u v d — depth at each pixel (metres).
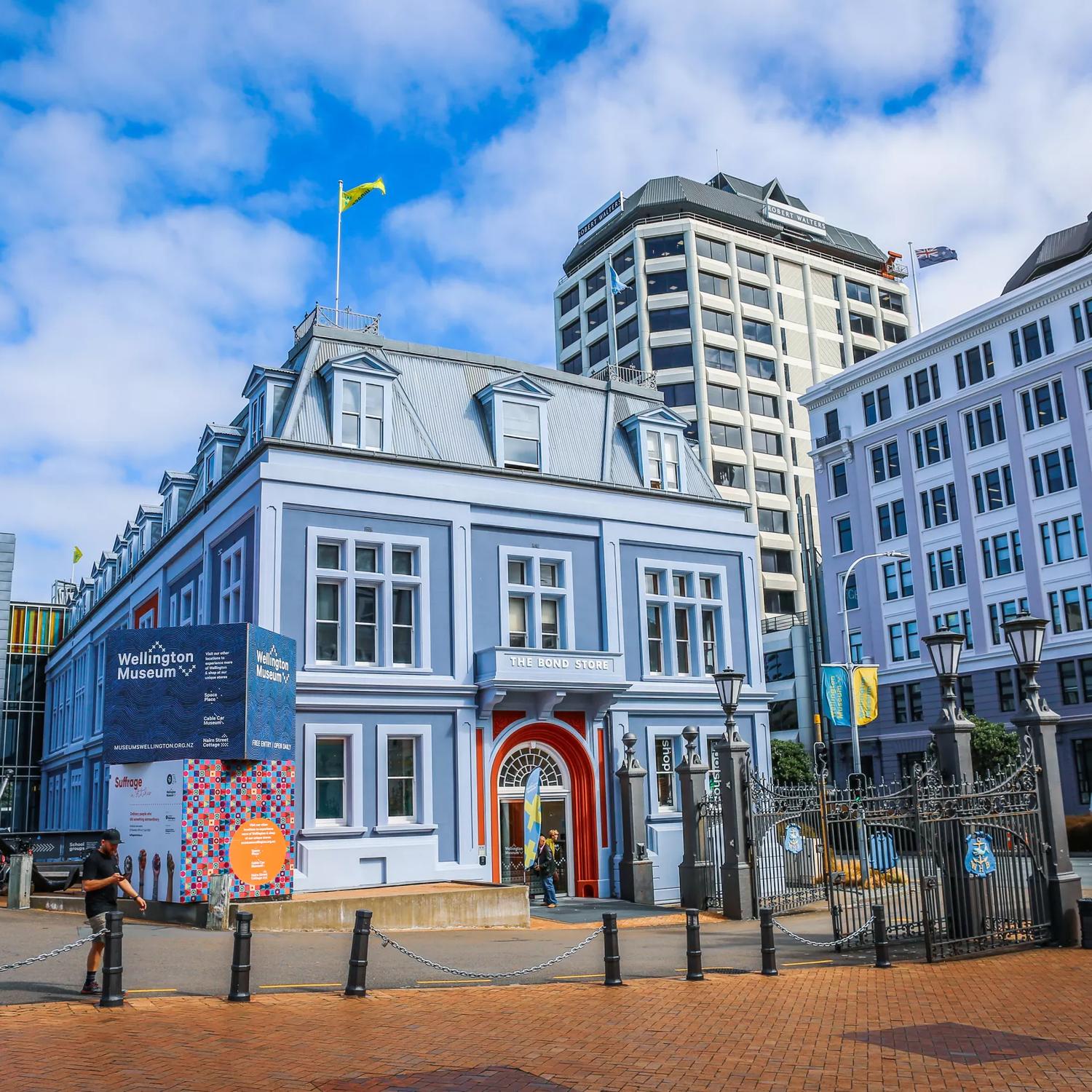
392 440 27.53
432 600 26.89
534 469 29.91
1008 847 16.89
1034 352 52.62
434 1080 8.76
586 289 88.94
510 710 27.42
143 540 39.16
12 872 22.52
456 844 25.89
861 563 61.12
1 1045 9.81
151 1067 9.06
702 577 32.38
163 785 19.48
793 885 23.88
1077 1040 10.25
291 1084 8.60
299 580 25.08
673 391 80.00
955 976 14.30
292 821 20.48
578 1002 12.48
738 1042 10.24
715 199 86.50
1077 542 50.12
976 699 53.88
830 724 61.50
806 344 86.56
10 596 58.69
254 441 27.75
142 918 19.47
